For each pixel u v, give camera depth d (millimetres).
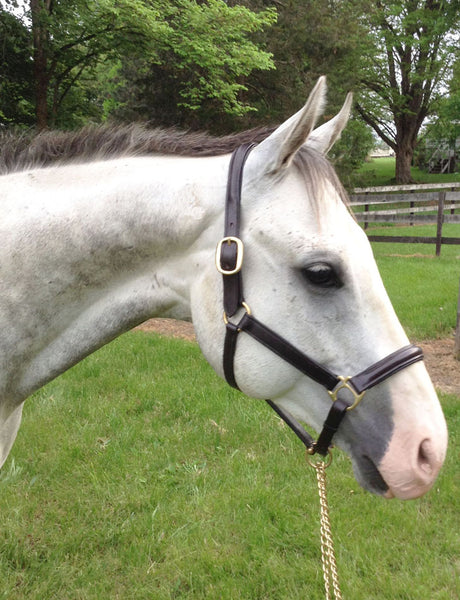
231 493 3354
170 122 12758
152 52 8781
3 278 1731
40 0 8023
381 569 2727
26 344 1769
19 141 1934
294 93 12969
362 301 1494
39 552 2922
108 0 7367
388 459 1475
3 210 1778
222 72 9078
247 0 12016
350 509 3184
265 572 2717
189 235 1662
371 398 1504
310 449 1645
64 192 1773
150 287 1740
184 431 4125
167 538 2996
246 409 4426
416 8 25562
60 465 3666
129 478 3557
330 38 13359
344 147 15766
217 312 1609
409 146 29812
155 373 5246
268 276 1533
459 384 4961
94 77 10594
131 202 1708
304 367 1527
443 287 8359
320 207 1497
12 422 2016
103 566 2826
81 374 5207
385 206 19844
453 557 2816
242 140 1850
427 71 26766
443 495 3258
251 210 1568
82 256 1719
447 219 11703
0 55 8672
